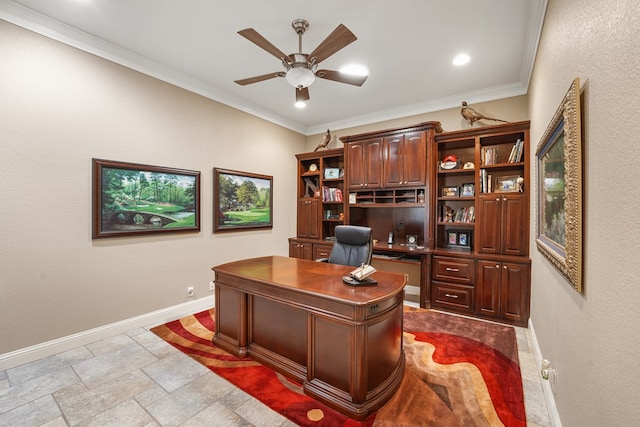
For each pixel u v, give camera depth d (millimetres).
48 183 2424
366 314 1757
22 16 2248
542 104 2285
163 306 3229
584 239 1177
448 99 3955
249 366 2301
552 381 1757
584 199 1177
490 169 3607
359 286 2039
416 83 3516
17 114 2268
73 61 2547
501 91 3604
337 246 3166
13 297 2268
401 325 2205
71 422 1708
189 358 2424
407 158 3912
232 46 2795
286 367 2168
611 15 926
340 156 4875
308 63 2326
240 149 4137
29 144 2328
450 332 2945
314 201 4938
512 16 2307
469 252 3525
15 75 2252
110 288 2807
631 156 795
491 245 3381
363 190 4297
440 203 4016
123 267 2900
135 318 2990
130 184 2924
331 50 2150
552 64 1863
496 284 3229
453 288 3486
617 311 879
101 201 2723
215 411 1806
